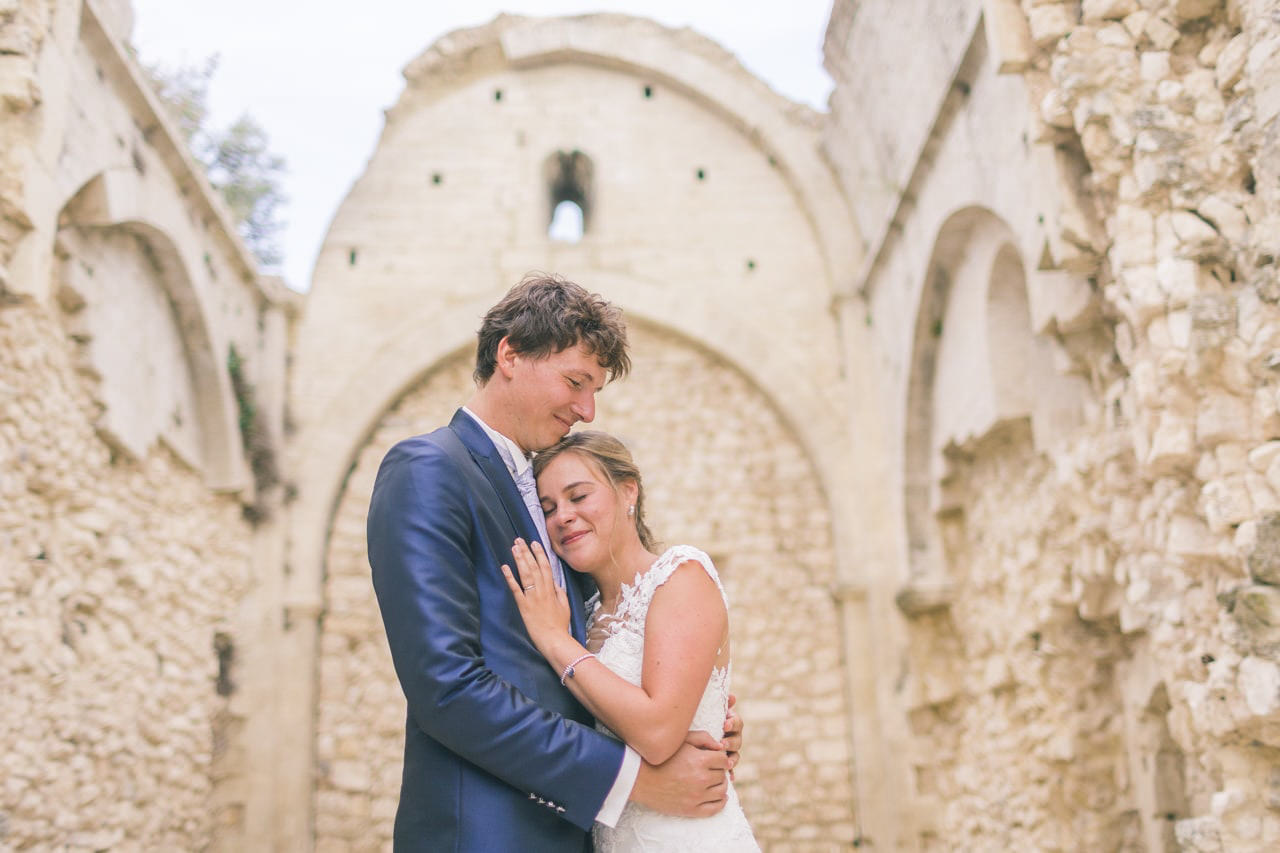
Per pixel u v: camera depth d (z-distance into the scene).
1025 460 5.95
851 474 7.80
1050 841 5.54
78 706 4.98
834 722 7.40
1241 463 3.27
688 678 1.88
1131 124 3.73
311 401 7.93
